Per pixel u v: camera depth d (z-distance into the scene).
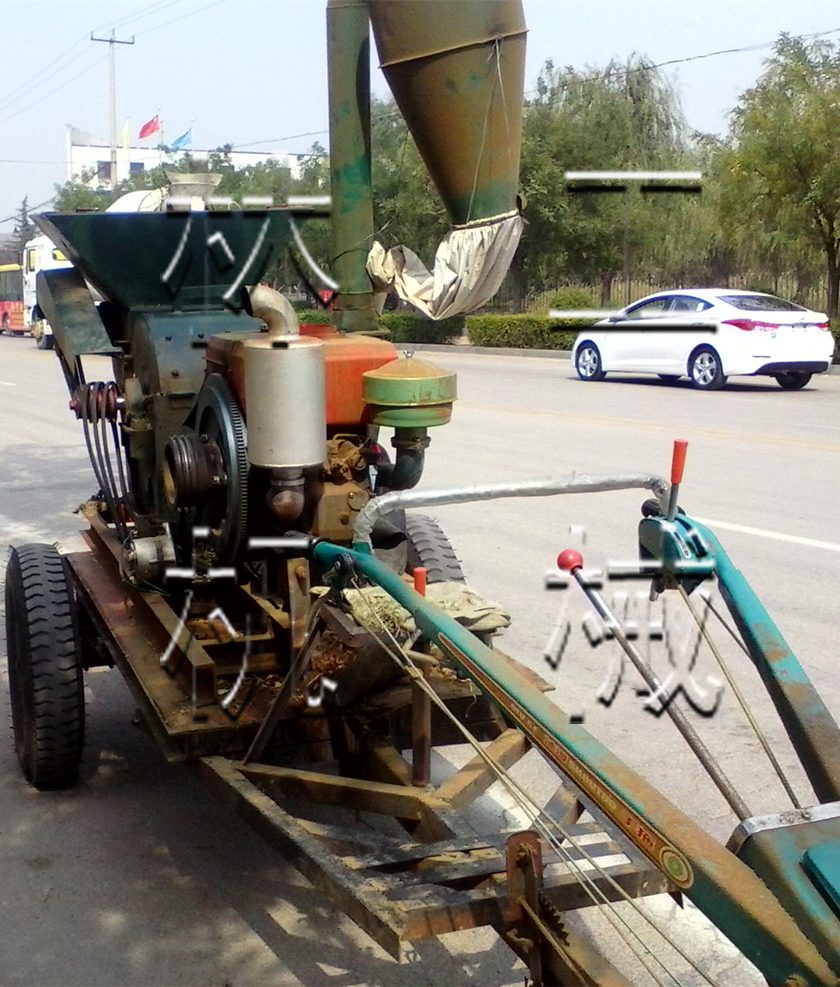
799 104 21.94
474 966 3.43
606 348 19.02
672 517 3.10
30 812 4.46
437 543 5.21
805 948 1.85
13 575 4.73
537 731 2.37
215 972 3.41
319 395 3.46
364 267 4.26
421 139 3.81
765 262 26.66
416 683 3.28
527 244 23.86
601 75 22.41
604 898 2.47
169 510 4.46
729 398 16.47
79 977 3.39
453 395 3.74
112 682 5.85
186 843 4.20
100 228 4.45
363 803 3.36
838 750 2.44
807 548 7.82
